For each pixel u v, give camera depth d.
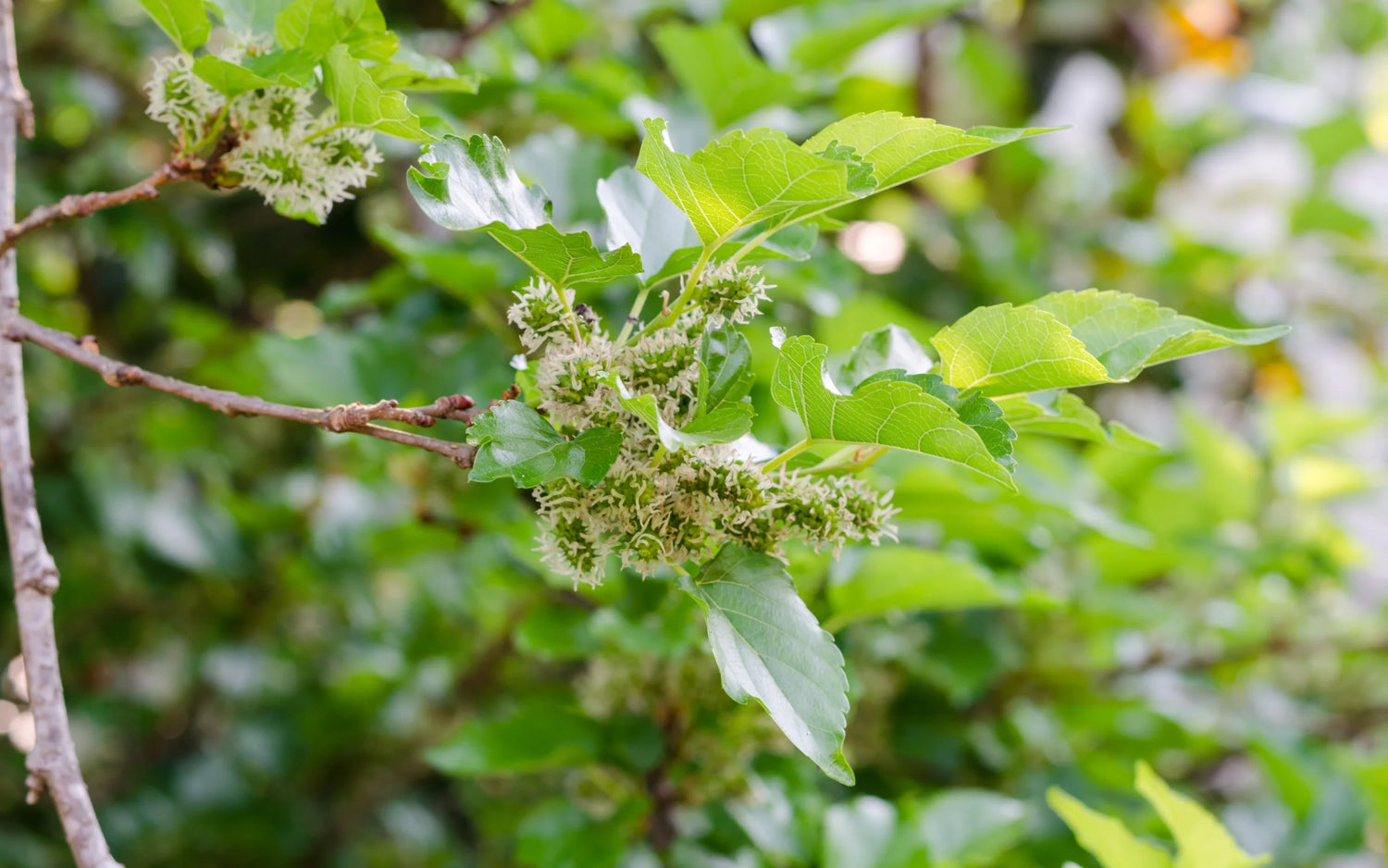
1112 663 1.50
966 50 2.24
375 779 1.79
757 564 0.82
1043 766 1.29
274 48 0.88
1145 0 2.38
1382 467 1.87
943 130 0.81
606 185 0.89
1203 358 2.21
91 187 1.55
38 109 1.64
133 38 1.61
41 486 1.61
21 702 1.71
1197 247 1.97
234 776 1.80
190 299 1.82
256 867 1.74
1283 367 2.17
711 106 1.14
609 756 1.01
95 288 1.73
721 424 0.80
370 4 0.86
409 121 0.84
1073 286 2.09
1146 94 2.37
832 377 0.86
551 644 1.02
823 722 0.80
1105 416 2.07
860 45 1.28
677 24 1.07
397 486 1.65
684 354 0.81
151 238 1.58
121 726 1.80
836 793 1.18
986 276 1.77
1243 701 1.63
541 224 0.83
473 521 1.08
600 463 0.80
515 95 1.17
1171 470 1.74
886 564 0.97
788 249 0.87
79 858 0.85
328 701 1.73
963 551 1.13
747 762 1.02
